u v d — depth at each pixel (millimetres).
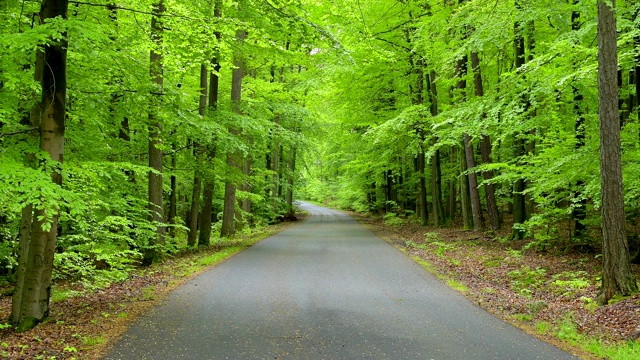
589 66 9289
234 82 17781
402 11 19078
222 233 20531
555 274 10180
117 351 5398
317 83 19203
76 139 9195
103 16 9516
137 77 10109
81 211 5828
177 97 10961
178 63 10617
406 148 20625
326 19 15672
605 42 7699
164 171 15828
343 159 32594
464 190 19875
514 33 13898
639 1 10180
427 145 21406
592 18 10883
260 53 11953
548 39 14797
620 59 10250
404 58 19859
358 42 14859
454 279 10375
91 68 9164
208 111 14344
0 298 8914
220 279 10156
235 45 10164
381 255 14398
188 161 15148
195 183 16625
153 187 12891
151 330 6262
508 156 19422
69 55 7852
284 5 8516
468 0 13156
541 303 7793
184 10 9750
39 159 6156
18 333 6008
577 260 11219
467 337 6109
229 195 20609
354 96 21469
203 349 5508
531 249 13383
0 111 6453
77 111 8992
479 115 12305
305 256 14102
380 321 6848
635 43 10219
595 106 12320
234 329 6352
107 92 9484
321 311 7395
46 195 5422
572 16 12242
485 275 10898
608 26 7680
